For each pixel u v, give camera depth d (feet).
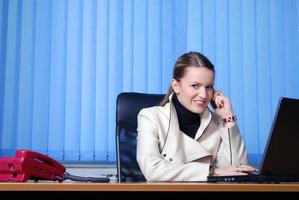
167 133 5.86
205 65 5.76
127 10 9.07
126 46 8.98
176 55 9.12
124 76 8.91
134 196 3.66
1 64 8.54
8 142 8.39
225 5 9.45
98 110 8.75
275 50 9.54
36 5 8.79
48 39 8.75
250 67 9.39
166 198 3.71
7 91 8.51
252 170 4.95
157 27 9.12
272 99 9.39
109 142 8.70
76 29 8.87
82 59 8.82
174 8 9.23
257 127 9.23
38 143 8.48
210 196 3.79
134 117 6.32
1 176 3.87
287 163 4.08
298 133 4.08
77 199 3.61
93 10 8.96
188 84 5.75
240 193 3.85
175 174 4.82
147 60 9.02
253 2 9.58
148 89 8.96
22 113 8.50
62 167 4.42
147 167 5.22
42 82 8.63
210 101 6.10
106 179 4.44
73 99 8.70
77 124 8.64
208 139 6.09
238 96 9.24
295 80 9.54
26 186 3.02
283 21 9.55
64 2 8.89
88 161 8.61
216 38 9.34
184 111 6.01
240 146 6.01
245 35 9.46
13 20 8.68
